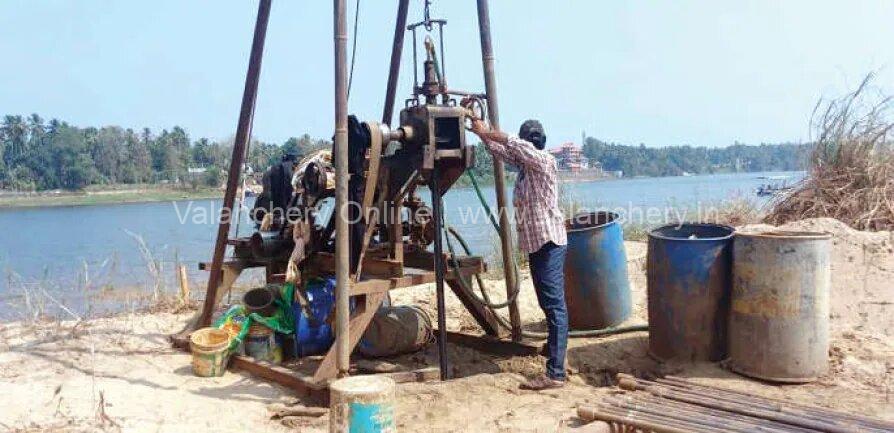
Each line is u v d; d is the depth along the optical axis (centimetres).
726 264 579
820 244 542
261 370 571
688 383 530
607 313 677
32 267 1576
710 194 1345
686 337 585
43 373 561
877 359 588
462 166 564
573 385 561
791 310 540
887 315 687
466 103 582
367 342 643
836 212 1010
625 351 632
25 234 2844
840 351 602
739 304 560
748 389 536
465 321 752
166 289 924
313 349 644
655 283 599
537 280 567
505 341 647
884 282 721
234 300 885
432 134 545
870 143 1031
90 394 507
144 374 570
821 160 1069
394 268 579
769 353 546
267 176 680
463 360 638
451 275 623
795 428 430
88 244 2241
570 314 684
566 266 674
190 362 611
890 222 966
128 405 491
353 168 570
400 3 689
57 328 708
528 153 554
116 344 656
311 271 645
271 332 614
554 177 565
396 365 612
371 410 371
